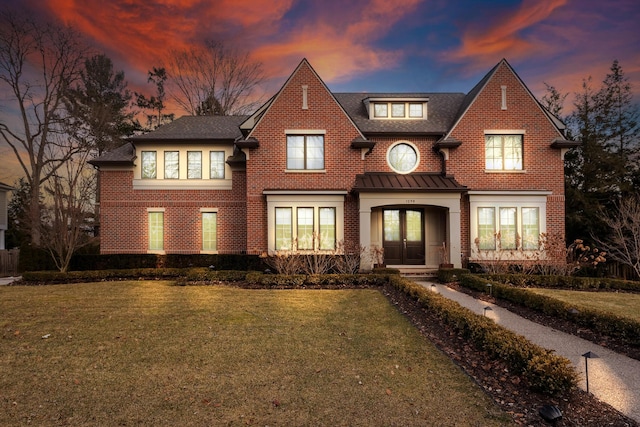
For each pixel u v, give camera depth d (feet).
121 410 15.29
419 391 16.96
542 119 57.11
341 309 32.42
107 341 23.85
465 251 55.47
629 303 35.50
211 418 14.64
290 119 55.52
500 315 31.68
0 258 66.49
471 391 16.84
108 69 113.70
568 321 28.53
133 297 37.11
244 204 62.34
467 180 56.08
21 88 92.43
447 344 23.32
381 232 57.93
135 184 62.03
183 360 20.75
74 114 100.12
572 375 15.79
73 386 17.51
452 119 61.41
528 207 55.62
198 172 62.85
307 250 53.83
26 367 19.72
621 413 14.76
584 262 53.01
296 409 15.38
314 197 54.29
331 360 20.83
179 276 51.52
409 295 35.22
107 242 61.72
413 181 54.34
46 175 93.97
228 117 72.23
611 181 73.61
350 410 15.28
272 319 29.12
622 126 80.28
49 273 49.08
